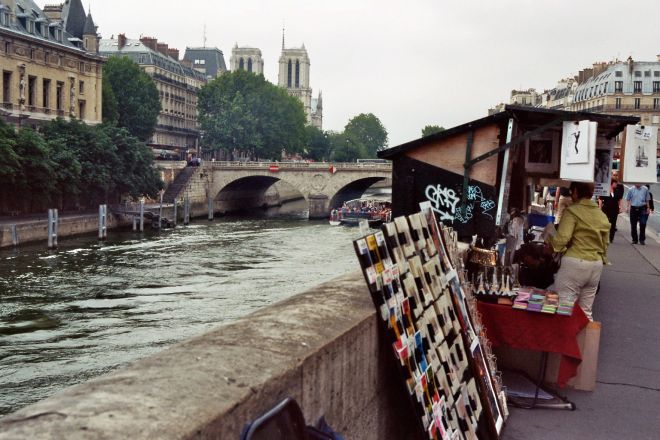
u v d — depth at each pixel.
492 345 6.53
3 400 22.88
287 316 3.98
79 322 33.25
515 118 7.88
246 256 56.41
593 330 6.80
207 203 101.75
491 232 8.23
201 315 35.22
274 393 2.95
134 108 109.12
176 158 132.75
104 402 2.41
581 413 6.27
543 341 6.44
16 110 78.12
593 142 6.65
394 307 4.13
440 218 8.45
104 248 58.84
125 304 37.38
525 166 9.39
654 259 16.61
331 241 68.12
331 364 3.63
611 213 20.02
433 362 4.50
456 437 4.51
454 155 8.40
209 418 2.43
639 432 5.87
